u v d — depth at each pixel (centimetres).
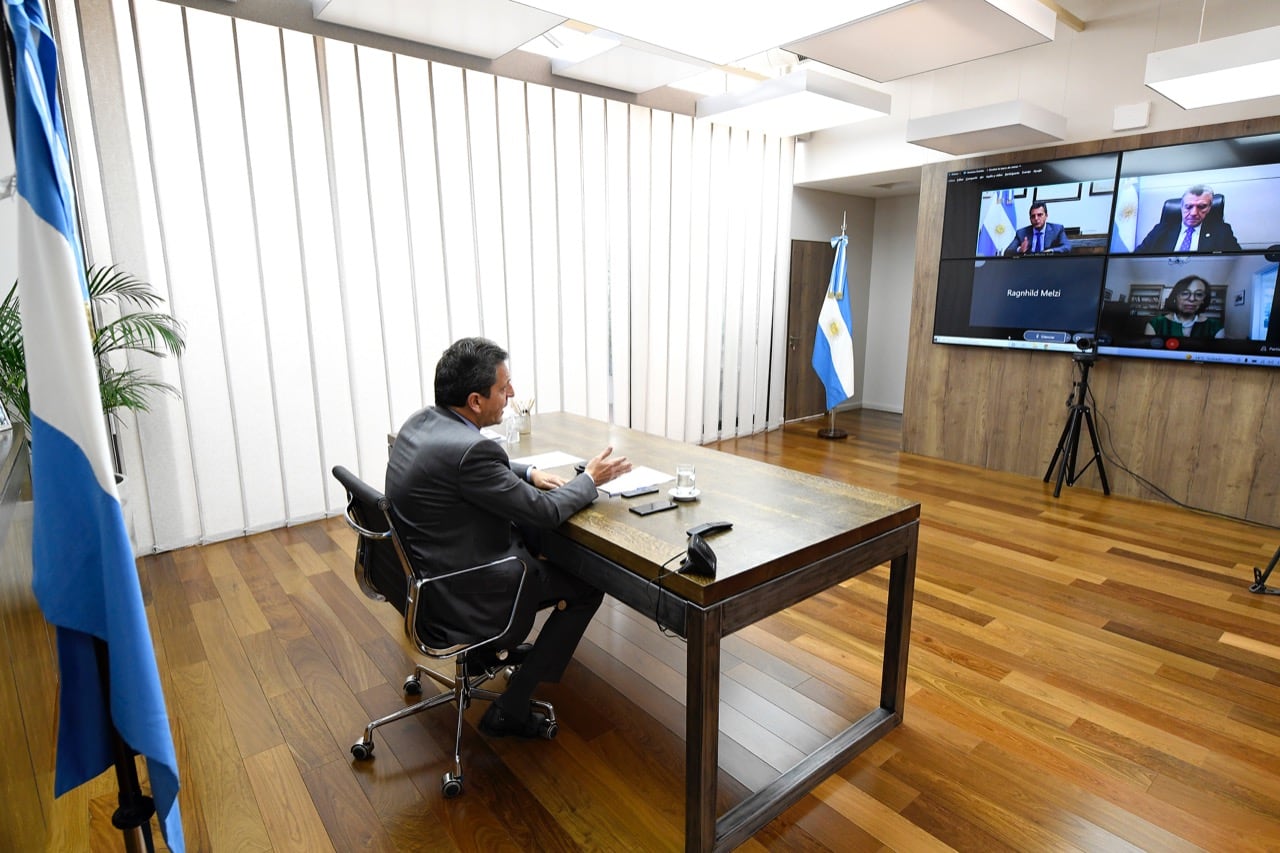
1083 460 493
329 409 412
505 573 198
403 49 404
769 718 234
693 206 572
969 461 555
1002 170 503
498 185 455
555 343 503
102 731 132
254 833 183
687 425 610
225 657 268
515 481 195
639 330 554
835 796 199
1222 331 419
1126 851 180
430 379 448
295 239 386
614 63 443
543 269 487
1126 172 444
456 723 229
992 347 527
